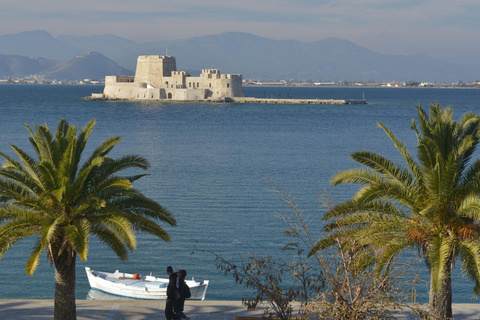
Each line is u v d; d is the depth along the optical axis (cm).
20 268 11756
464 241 5991
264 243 13300
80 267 11925
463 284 11088
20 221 6178
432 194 6128
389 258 6078
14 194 6397
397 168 6556
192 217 15638
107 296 10594
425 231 6166
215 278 11256
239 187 19950
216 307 7594
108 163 6819
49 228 5819
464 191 6238
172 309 6850
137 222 6581
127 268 11844
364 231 6156
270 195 18625
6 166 6712
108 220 6266
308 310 5488
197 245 13175
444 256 5788
